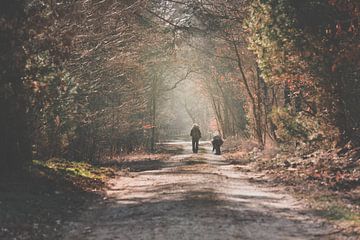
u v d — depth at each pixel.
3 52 14.92
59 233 10.38
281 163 24.62
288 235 9.73
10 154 16.14
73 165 22.47
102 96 35.38
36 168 17.58
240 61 43.34
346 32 20.53
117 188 17.75
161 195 14.98
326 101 23.14
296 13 21.38
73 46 20.31
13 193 13.65
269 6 21.83
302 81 23.69
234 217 11.28
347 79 22.27
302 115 25.52
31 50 15.94
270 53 23.09
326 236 9.67
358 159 20.00
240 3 34.16
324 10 21.02
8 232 10.01
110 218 11.79
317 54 21.84
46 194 14.22
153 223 10.77
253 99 42.00
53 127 23.42
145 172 24.44
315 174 19.02
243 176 21.42
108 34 27.38
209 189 16.05
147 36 33.50
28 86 16.33
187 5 35.78
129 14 28.12
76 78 26.31
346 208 12.48
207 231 9.89
